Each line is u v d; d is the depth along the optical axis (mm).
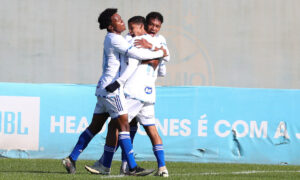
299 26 57938
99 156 31188
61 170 23797
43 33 59250
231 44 57938
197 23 57906
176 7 57812
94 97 31328
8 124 31109
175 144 31234
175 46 57656
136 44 20047
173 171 23906
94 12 59031
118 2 58500
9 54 59156
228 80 57688
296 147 31266
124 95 20172
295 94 31375
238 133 31344
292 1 57969
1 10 59438
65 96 31297
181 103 31312
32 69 59094
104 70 19953
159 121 31250
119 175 20469
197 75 57688
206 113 31375
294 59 57938
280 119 31391
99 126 20812
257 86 58000
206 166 28203
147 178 19047
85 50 59000
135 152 31016
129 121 20375
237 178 20562
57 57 59156
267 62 57906
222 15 57969
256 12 58094
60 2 59188
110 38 19578
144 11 58094
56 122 31203
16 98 31172
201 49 57719
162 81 57312
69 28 59188
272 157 31281
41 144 31125
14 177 18891
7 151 31062
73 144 31156
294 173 24297
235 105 31375
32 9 59406
